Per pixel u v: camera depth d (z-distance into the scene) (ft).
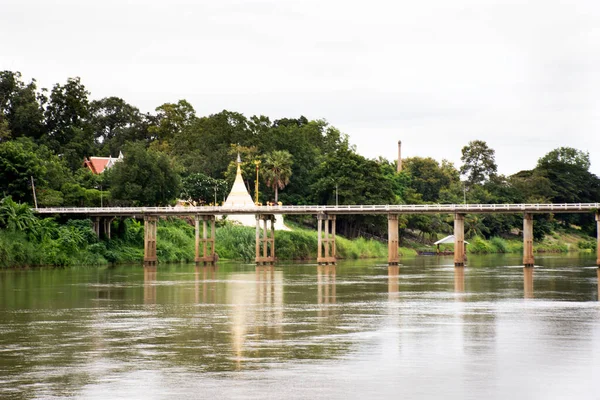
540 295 342.23
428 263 642.22
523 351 206.59
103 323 256.32
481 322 256.73
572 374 181.57
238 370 184.75
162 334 233.35
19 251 554.87
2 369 186.60
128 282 417.69
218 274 487.61
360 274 486.38
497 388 169.48
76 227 619.26
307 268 561.02
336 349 209.05
